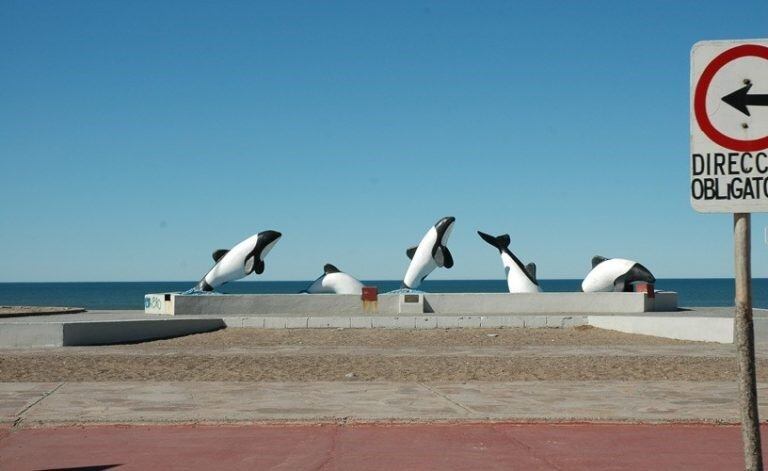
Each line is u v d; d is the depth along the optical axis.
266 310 31.27
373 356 19.48
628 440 9.54
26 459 8.73
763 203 4.59
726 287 169.25
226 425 10.43
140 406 11.72
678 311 32.97
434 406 11.67
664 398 12.41
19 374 16.20
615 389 13.37
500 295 31.70
